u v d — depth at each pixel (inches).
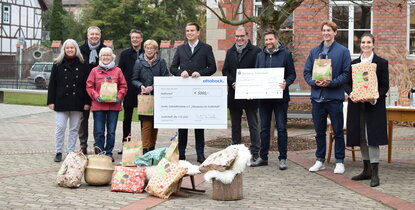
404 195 332.2
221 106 402.9
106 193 339.9
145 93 422.9
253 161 421.1
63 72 430.0
